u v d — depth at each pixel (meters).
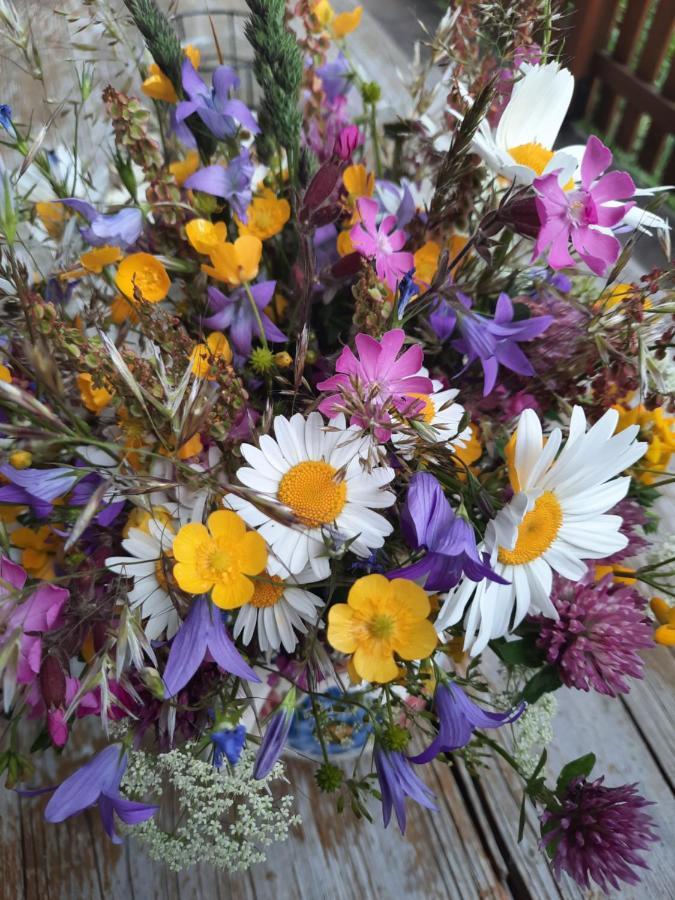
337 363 0.15
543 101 0.18
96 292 0.20
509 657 0.18
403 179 0.22
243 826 0.17
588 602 0.17
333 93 0.24
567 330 0.19
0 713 0.23
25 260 0.21
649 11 0.54
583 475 0.16
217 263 0.17
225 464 0.17
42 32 0.22
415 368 0.15
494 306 0.21
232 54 0.27
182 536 0.15
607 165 0.16
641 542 0.19
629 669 0.16
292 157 0.18
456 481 0.16
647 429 0.19
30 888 0.22
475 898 0.22
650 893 0.22
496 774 0.23
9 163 0.22
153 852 0.18
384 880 0.22
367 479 0.15
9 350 0.17
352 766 0.23
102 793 0.16
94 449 0.16
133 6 0.17
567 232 0.16
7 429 0.14
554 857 0.17
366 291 0.16
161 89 0.19
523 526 0.16
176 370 0.16
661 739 0.24
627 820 0.16
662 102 0.52
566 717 0.25
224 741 0.17
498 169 0.17
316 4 0.22
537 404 0.20
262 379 0.19
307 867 0.22
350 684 0.20
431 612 0.18
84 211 0.18
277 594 0.16
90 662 0.16
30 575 0.19
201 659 0.15
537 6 0.18
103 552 0.17
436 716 0.18
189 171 0.20
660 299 0.18
